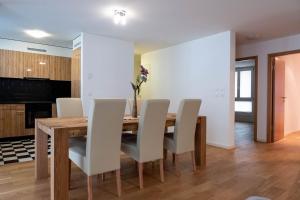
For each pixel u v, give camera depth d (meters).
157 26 3.93
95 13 3.34
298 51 4.44
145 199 2.17
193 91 4.87
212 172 2.93
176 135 2.85
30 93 5.50
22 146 4.36
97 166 2.12
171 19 3.57
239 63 8.45
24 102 5.12
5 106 4.82
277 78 5.09
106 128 2.13
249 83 8.70
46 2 2.96
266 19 3.56
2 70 4.84
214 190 2.38
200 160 3.21
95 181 2.61
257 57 5.11
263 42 5.00
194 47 4.85
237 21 3.65
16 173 2.80
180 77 5.19
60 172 2.04
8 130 4.86
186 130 2.91
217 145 4.39
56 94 5.83
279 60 5.17
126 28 4.07
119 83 4.83
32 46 5.21
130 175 2.82
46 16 3.47
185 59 5.06
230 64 4.17
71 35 4.56
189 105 2.85
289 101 5.89
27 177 2.68
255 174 2.86
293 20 3.60
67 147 2.08
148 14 3.36
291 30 4.15
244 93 8.84
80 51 4.46
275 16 3.43
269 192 2.33
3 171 2.88
